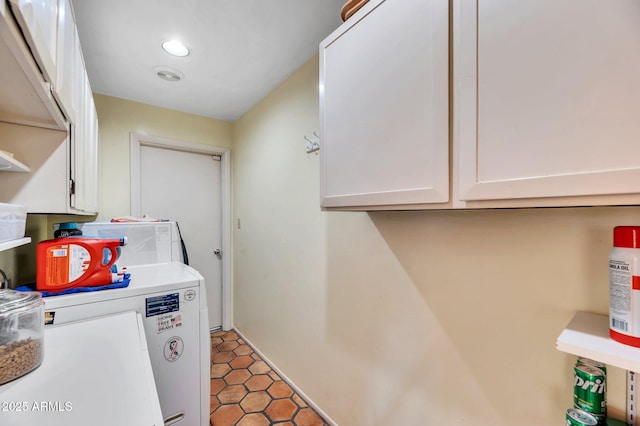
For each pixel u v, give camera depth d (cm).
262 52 178
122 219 200
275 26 154
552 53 56
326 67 115
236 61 188
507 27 62
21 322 77
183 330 132
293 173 202
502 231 95
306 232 188
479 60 66
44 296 110
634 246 56
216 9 141
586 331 65
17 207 83
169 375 128
